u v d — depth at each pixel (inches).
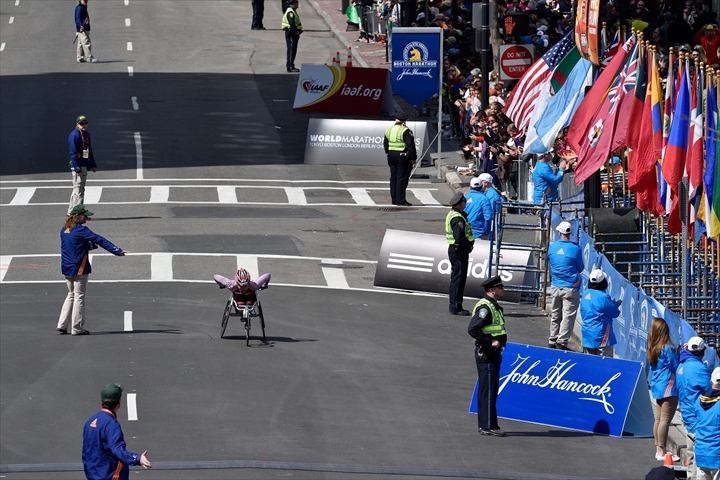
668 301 2960.1
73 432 2300.7
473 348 3006.9
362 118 6136.8
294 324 3193.9
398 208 4837.6
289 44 7539.4
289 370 2746.1
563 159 4040.4
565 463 2165.4
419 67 5226.4
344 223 4571.9
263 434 2285.9
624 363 2404.0
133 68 7618.1
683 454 2192.4
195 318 3233.3
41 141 5876.0
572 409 2426.2
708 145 2581.2
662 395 2162.9
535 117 4072.3
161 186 5162.4
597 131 3230.8
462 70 6117.1
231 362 2800.2
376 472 2068.2
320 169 5625.0
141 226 4436.5
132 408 2440.9
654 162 2920.8
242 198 4982.8
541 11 6373.0
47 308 3341.5
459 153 5743.1
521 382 2498.8
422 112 6323.8
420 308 3442.4
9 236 4291.3
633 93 3090.6
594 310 2659.9
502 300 3555.6
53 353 2864.2
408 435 2310.5
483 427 2336.4
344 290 3629.4
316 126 5762.8
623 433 2385.6
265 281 2947.8
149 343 2960.1
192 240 4227.4
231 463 2095.2
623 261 3307.1
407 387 2645.2
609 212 3346.5
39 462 2118.6
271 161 5698.8
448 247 3415.4
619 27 3860.7
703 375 1982.0
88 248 3036.4
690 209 2659.9
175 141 5954.7
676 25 4626.0
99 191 5054.1
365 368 2787.9
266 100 6815.9
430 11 6752.0
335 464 2106.3
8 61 7815.0
